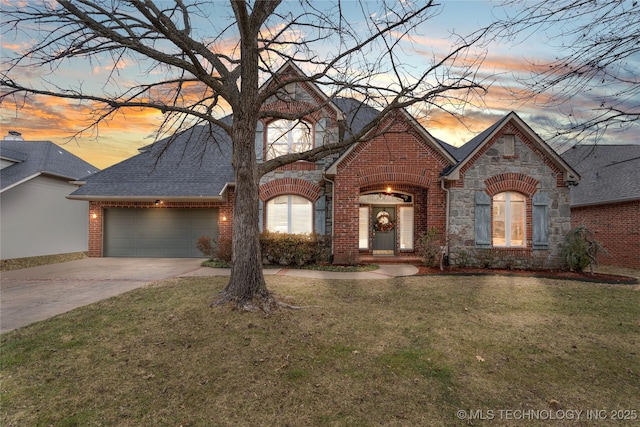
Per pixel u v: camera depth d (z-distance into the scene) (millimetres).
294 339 4832
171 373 3881
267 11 6055
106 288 8227
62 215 15922
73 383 3654
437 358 4379
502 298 7320
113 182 14266
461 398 3502
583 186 17172
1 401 3297
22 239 13984
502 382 3824
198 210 14891
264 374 3883
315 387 3646
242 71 6273
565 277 9859
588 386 3762
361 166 12227
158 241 14984
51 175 15133
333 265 11750
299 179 13273
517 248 11602
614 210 14844
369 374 3945
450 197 11742
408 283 8789
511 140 11875
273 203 13508
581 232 10883
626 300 7277
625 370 4129
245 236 6234
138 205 14867
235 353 4359
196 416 3139
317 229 13164
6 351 4387
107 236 15109
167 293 7332
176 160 15547
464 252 11281
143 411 3201
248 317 5539
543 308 6609
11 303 6836
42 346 4547
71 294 7609
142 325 5324
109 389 3555
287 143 13352
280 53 6793
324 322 5590
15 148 15945
